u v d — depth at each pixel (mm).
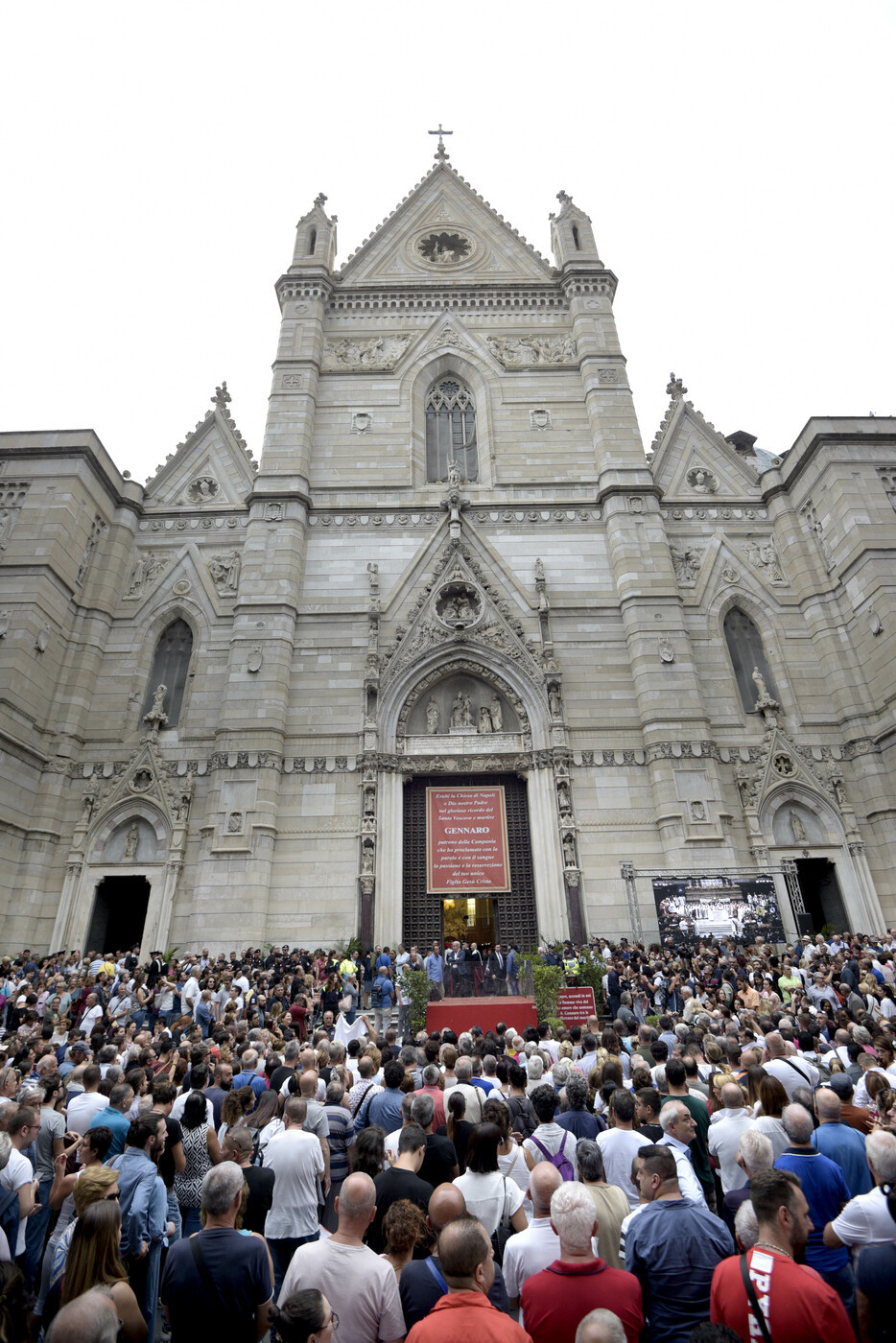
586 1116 7145
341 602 29828
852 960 19062
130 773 26891
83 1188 5078
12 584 26359
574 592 30359
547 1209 5020
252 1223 6297
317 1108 7711
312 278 36219
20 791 25125
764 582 31109
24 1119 6289
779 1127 6609
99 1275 4586
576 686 28594
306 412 33125
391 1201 5715
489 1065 9172
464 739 28000
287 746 27219
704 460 34188
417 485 32812
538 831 26594
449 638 29062
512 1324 3760
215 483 33125
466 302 37156
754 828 26594
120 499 31344
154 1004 18984
